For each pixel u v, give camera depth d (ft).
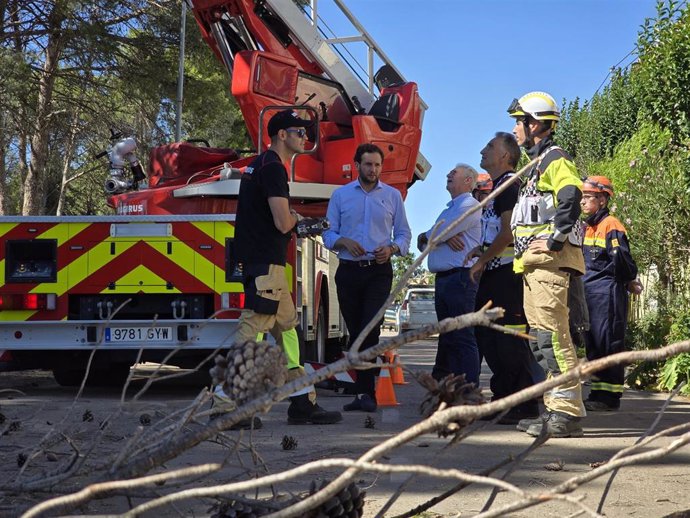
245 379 7.57
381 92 37.91
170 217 29.22
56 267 29.27
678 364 32.01
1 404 26.58
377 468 5.45
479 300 23.80
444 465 16.19
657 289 38.22
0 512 8.28
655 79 35.65
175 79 77.71
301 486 13.93
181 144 34.99
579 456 17.57
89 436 17.02
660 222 37.22
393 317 153.58
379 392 27.73
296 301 29.99
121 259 29.27
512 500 13.23
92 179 111.14
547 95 20.89
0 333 29.32
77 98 81.35
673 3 35.60
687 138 35.88
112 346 29.27
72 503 5.34
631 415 24.89
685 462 16.58
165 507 12.31
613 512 12.71
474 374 25.29
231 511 8.66
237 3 37.29
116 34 74.23
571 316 23.73
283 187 20.13
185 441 7.28
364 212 25.70
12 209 118.93
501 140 23.68
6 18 75.82
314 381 6.77
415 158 37.58
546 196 20.42
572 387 20.20
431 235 6.71
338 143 36.01
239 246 20.43
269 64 34.91
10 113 76.43
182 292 29.14
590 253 27.22
